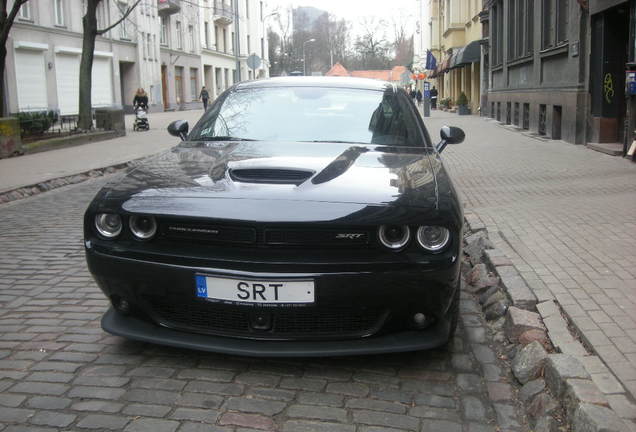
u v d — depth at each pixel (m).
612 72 13.10
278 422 3.10
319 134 4.79
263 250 3.35
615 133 13.32
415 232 3.36
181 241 3.47
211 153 4.41
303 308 3.33
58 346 3.98
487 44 27.72
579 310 4.08
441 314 3.49
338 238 3.32
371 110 5.05
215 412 3.18
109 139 20.64
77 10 33.09
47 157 14.94
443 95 51.97
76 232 7.30
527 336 3.80
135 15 40.53
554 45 15.80
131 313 3.75
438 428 3.06
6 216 8.39
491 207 7.68
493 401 3.31
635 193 8.14
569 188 8.83
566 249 5.54
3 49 16.69
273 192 3.50
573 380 3.11
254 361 3.75
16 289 5.16
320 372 3.63
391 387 3.46
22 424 3.05
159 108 44.53
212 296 3.36
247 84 5.63
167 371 3.62
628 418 2.83
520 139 16.88
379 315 3.45
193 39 52.91
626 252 5.41
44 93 30.34
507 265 5.09
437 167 4.10
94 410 3.19
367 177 3.75
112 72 37.72
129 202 3.55
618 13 12.85
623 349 3.50
